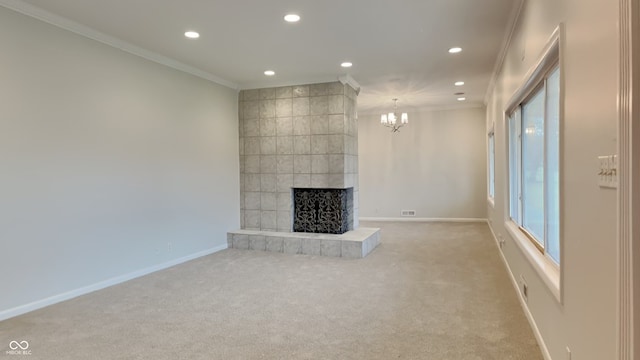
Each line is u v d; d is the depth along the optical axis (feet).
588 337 5.28
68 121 12.41
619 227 4.00
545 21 7.68
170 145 16.61
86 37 12.95
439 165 29.86
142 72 15.20
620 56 3.98
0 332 9.72
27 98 11.29
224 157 20.24
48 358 8.30
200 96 18.48
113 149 13.97
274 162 20.74
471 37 13.89
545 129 8.61
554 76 8.30
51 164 11.91
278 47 14.94
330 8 11.35
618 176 4.02
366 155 31.55
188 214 17.62
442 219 29.86
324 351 8.59
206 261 17.33
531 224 11.73
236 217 21.20
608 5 4.50
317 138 19.89
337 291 12.89
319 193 20.16
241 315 10.80
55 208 12.02
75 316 10.78
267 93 20.80
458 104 28.58
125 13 11.62
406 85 21.68
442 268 15.72
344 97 19.47
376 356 8.35
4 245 10.76
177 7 11.25
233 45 14.62
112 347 8.84
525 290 10.61
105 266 13.61
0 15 10.66
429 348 8.70
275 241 19.39
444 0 10.86
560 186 6.50
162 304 11.75
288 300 12.04
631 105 3.78
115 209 14.02
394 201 30.94
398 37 13.87
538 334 8.80
